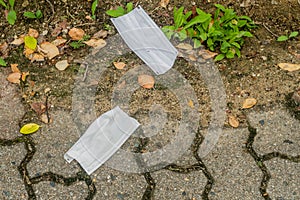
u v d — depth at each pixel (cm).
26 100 164
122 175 154
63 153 157
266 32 175
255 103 163
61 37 174
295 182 154
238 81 167
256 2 179
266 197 152
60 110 163
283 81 167
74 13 178
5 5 177
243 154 157
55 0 179
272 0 180
